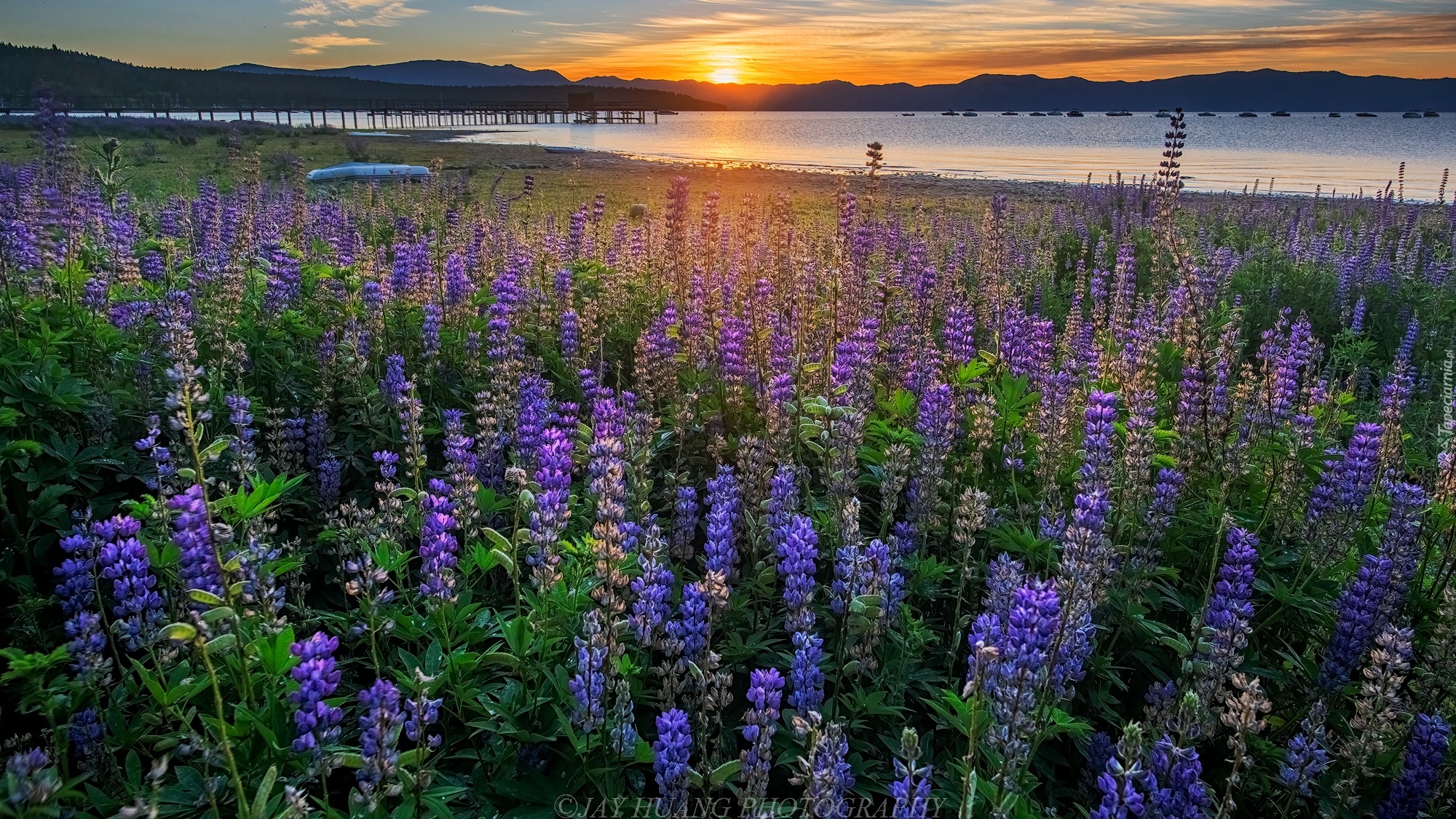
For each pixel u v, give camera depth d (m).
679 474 7.07
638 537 5.51
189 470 3.59
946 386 6.08
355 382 7.64
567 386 8.70
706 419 7.65
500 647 5.02
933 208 31.97
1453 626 5.29
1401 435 7.60
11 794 2.84
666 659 4.74
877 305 10.16
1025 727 3.80
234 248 8.91
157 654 4.47
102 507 6.08
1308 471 7.29
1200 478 7.20
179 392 3.53
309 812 3.67
